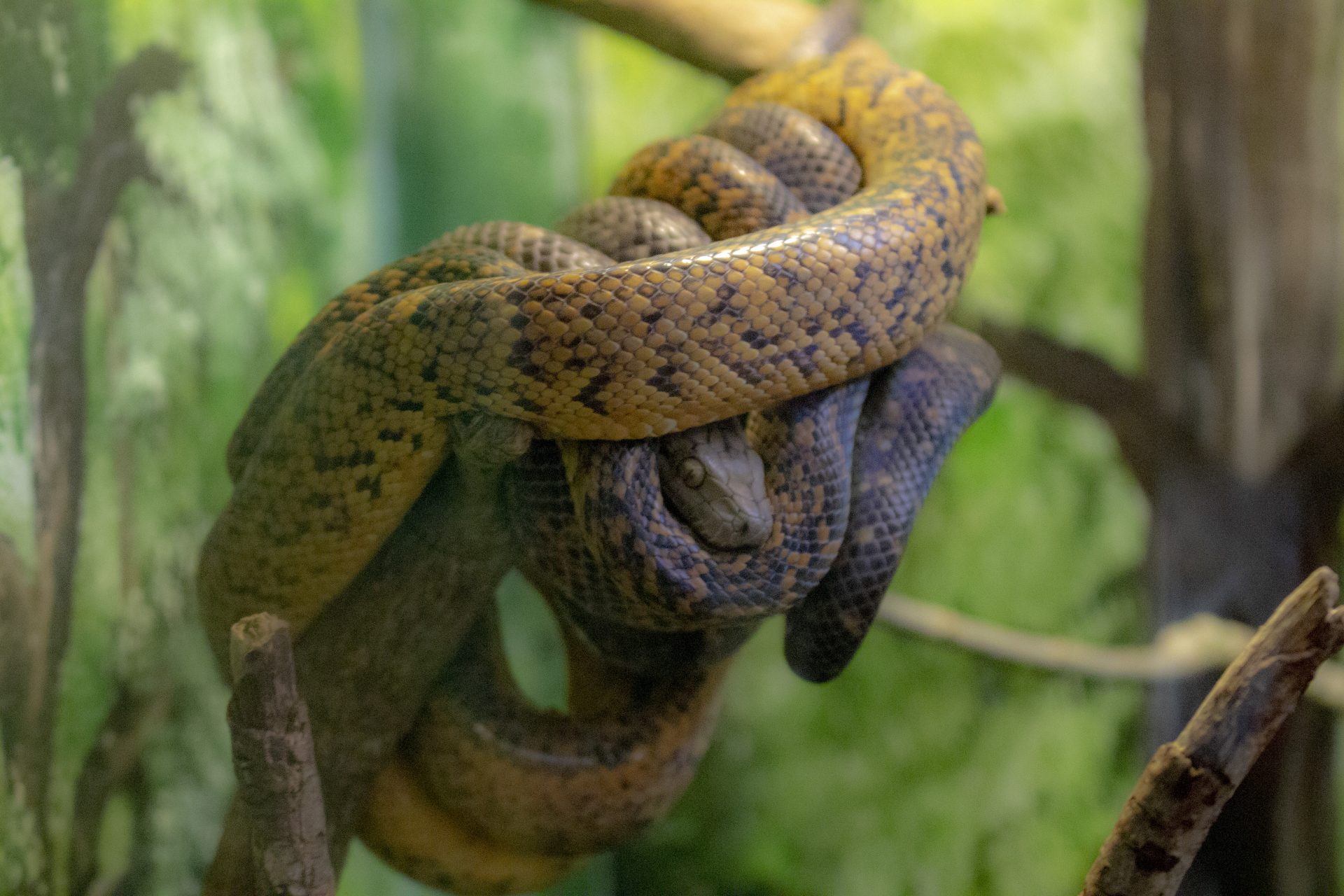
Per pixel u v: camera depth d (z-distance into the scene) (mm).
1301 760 1580
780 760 2143
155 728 1279
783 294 1042
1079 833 2035
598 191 2174
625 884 2141
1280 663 990
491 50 2053
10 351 1157
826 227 1055
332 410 1065
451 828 1154
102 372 1242
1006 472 2070
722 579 1058
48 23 1202
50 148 1198
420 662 1103
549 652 1452
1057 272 1921
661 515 1056
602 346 1030
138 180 1288
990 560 2059
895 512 1096
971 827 2090
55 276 1199
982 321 1846
